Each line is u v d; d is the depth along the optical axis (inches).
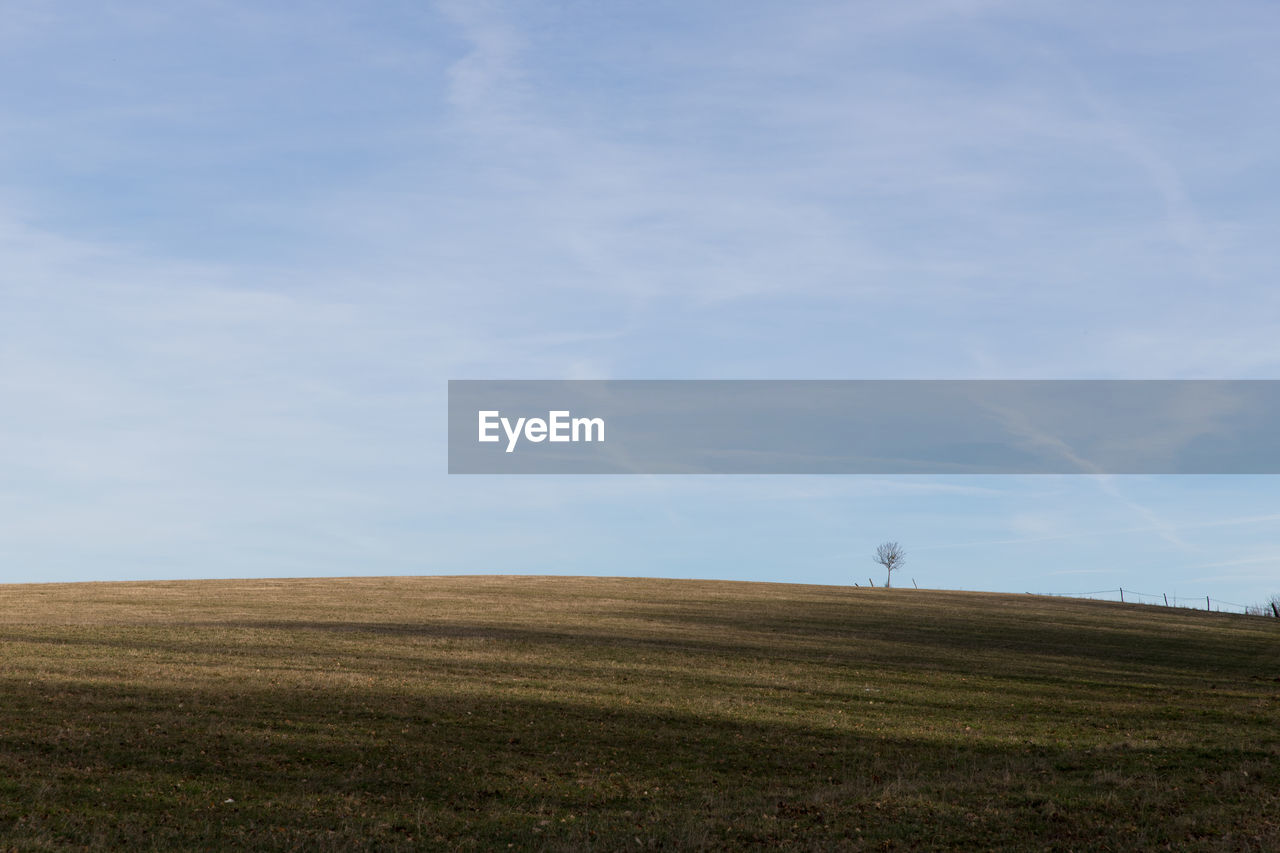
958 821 772.0
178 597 2346.2
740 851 716.0
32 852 669.9
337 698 1219.2
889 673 1615.4
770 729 1172.5
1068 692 1493.6
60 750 923.4
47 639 1595.7
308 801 830.5
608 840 742.5
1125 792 845.8
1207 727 1226.0
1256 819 756.6
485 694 1293.1
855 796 856.9
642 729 1144.8
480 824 787.4
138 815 767.7
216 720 1074.7
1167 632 2289.6
